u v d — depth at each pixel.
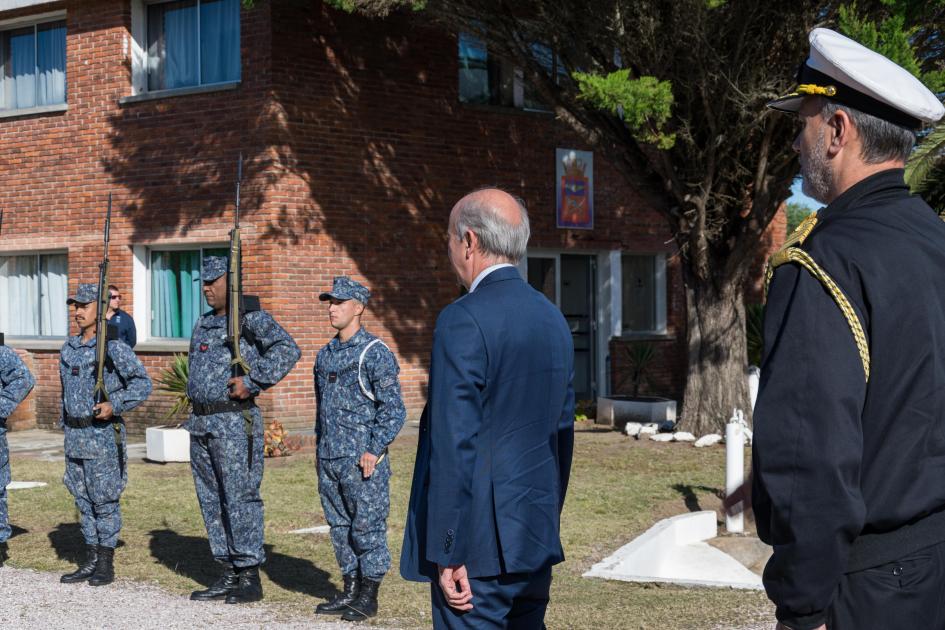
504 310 3.37
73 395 7.04
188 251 15.71
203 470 6.60
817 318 2.24
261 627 5.96
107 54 15.98
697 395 14.28
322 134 15.02
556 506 3.47
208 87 15.01
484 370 3.29
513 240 3.51
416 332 16.06
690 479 11.04
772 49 12.14
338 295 6.32
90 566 7.11
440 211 16.42
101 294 7.11
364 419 6.27
